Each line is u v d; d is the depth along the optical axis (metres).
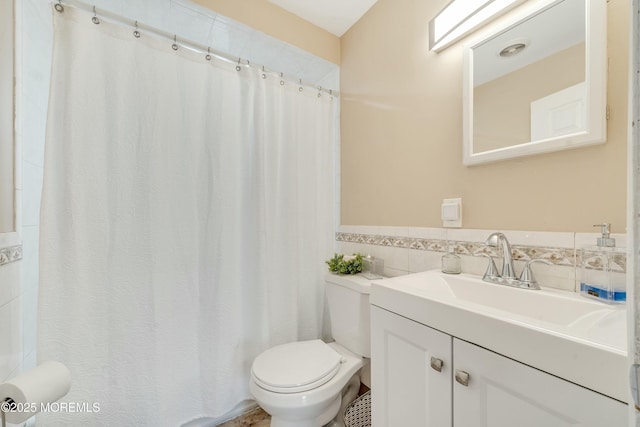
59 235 1.05
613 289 0.71
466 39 1.12
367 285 1.27
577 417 0.49
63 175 1.06
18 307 1.03
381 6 1.55
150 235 1.23
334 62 1.87
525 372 0.56
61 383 0.79
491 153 1.02
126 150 1.19
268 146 1.59
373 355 0.94
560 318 0.77
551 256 0.88
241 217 1.52
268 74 1.59
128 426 1.16
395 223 1.45
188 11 1.42
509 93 0.98
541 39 0.90
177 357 1.29
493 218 1.03
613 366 0.45
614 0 0.76
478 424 0.63
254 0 1.55
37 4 1.13
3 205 0.92
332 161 1.88
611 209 0.76
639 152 0.31
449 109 1.18
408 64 1.38
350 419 1.30
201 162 1.39
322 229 1.82
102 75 1.14
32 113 1.13
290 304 1.63
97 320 1.11
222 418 1.42
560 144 0.84
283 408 1.02
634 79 0.31
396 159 1.44
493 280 0.96
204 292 1.38
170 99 1.29
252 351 1.50
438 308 0.72
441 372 0.72
